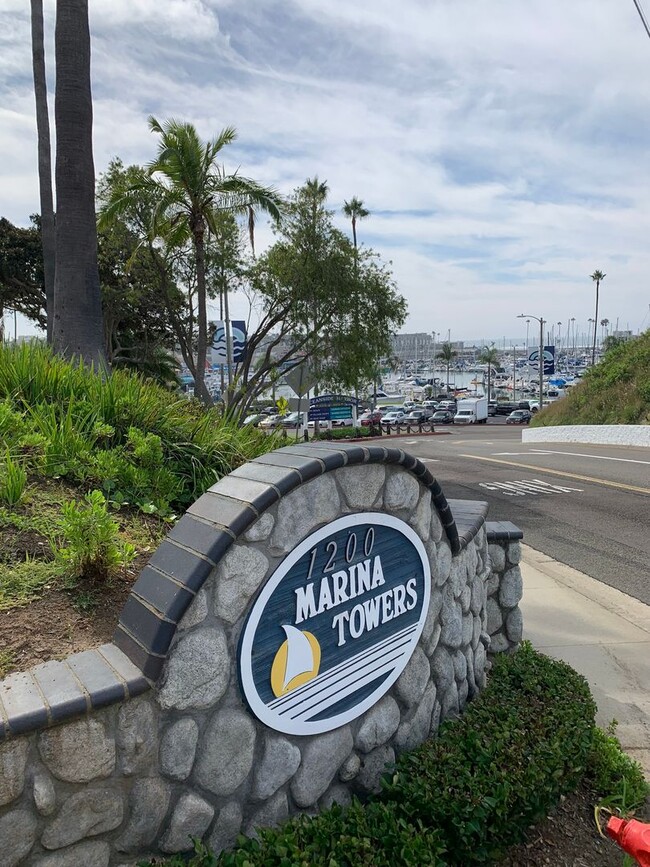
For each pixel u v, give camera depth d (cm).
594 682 491
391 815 266
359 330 2227
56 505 362
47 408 475
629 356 3058
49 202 1455
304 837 245
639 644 566
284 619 262
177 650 226
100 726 207
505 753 316
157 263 2203
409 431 4844
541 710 373
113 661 225
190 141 1577
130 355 2734
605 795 353
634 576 770
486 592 459
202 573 228
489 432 4850
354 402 4372
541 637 582
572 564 826
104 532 293
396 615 320
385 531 311
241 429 600
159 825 226
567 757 327
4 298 2583
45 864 200
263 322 2352
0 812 190
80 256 921
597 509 1158
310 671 274
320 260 2169
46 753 197
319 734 280
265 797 257
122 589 296
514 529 487
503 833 292
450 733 335
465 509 453
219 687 239
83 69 913
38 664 228
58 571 294
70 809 203
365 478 297
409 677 329
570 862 301
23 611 262
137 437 452
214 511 253
